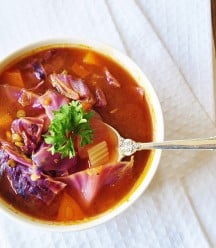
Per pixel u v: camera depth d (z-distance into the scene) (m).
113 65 0.32
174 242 0.35
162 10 0.37
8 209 0.31
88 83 0.32
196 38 0.36
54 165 0.31
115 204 0.31
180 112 0.35
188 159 0.35
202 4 0.37
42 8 0.36
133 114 0.32
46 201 0.31
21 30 0.35
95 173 0.31
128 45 0.36
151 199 0.35
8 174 0.31
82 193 0.31
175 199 0.35
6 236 0.34
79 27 0.36
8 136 0.31
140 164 0.32
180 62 0.36
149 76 0.36
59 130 0.29
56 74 0.32
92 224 0.31
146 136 0.32
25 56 0.32
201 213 0.35
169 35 0.36
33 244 0.34
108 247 0.34
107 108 0.32
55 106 0.31
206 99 0.36
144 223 0.35
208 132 0.35
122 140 0.31
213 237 0.35
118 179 0.31
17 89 0.32
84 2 0.36
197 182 0.35
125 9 0.36
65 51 0.32
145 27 0.36
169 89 0.36
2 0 0.36
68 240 0.34
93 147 0.31
